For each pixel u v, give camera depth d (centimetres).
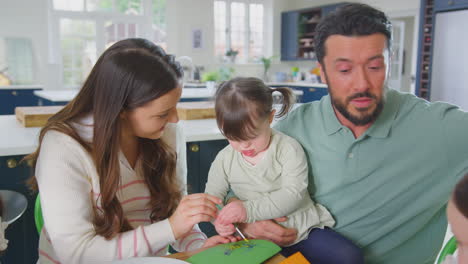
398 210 123
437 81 451
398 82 795
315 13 833
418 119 121
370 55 103
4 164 182
